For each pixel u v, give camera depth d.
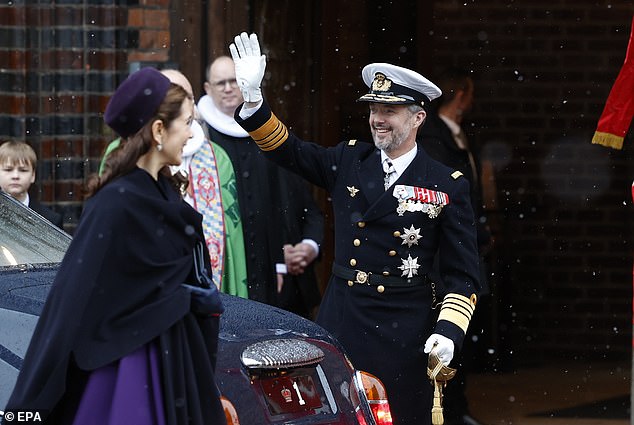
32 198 14.26
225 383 8.79
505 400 17.84
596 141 13.16
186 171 11.98
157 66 15.34
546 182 21.55
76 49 15.15
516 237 21.50
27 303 8.98
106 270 7.88
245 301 10.12
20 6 14.99
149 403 7.95
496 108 21.52
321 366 9.37
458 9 21.33
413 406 11.41
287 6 17.83
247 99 11.46
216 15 15.60
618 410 17.33
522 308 21.50
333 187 11.68
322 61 18.92
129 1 15.27
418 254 11.35
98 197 7.95
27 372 7.75
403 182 11.34
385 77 11.38
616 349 21.47
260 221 13.67
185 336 8.14
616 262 21.53
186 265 8.16
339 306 11.46
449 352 10.91
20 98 15.05
